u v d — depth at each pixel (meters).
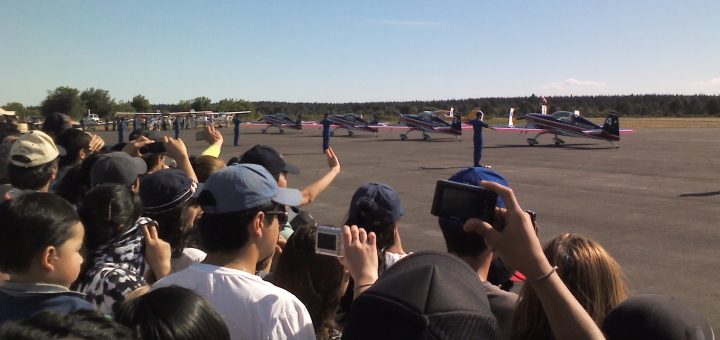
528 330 1.89
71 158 5.30
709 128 51.06
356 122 39.72
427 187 14.55
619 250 7.99
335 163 4.79
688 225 9.65
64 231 2.11
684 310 1.55
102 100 74.31
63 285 2.14
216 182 2.21
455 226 2.04
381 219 2.83
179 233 3.10
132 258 2.77
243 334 2.02
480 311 1.17
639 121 71.25
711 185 14.45
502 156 23.03
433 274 1.22
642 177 16.11
